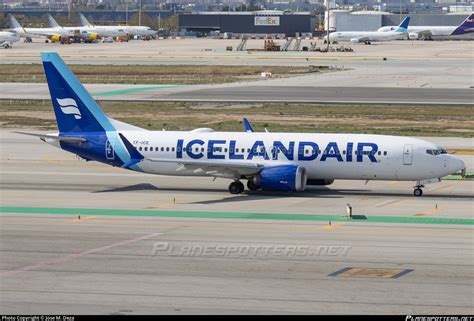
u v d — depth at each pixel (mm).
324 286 134500
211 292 131125
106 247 159750
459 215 192625
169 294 130125
